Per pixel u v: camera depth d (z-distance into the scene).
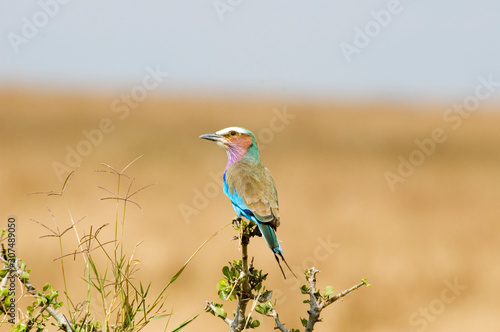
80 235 18.53
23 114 55.75
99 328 5.53
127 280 5.59
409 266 18.27
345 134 54.56
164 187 29.55
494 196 31.61
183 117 62.94
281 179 35.19
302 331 14.45
